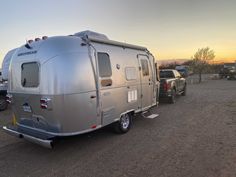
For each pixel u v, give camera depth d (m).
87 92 4.61
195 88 19.25
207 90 17.14
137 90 6.52
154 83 7.63
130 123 6.39
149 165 4.11
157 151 4.76
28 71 4.73
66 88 4.30
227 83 24.56
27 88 4.75
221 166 3.96
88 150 4.96
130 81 6.14
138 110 6.65
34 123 4.81
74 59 4.45
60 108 4.31
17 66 5.01
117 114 5.63
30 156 4.73
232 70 31.53
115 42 5.68
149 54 7.34
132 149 4.93
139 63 6.66
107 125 5.52
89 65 4.70
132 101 6.28
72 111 4.39
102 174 3.84
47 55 4.38
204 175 3.66
